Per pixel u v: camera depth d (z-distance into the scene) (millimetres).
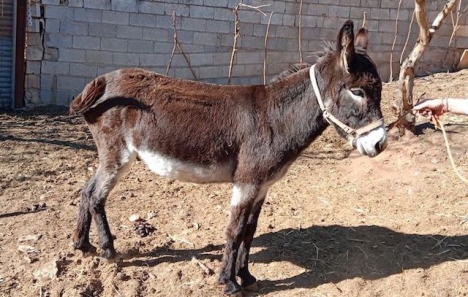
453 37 6660
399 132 4062
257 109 2439
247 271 2553
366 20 6379
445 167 3752
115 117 2564
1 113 5043
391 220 3170
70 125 4828
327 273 2691
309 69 2449
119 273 2619
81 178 3711
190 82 2594
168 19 5609
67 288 2527
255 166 2395
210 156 2441
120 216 3189
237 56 5984
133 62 5578
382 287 2580
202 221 3178
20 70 5188
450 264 2707
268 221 3182
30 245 2840
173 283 2588
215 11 5773
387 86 5941
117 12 5410
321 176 3887
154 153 2508
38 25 5191
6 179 3609
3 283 2559
